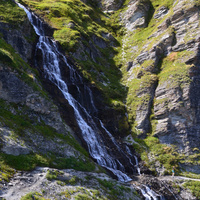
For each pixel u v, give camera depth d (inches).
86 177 727.7
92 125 1217.4
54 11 1936.5
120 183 818.8
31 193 528.4
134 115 1462.8
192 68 1409.9
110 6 2726.4
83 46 1718.8
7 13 1285.7
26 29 1334.9
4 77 840.3
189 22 1667.1
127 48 2108.8
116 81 1756.9
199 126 1296.8
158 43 1724.9
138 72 1686.8
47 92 1099.9
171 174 1152.2
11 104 814.5
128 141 1337.4
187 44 1556.3
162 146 1277.1
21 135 724.0
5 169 576.4
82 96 1339.8
